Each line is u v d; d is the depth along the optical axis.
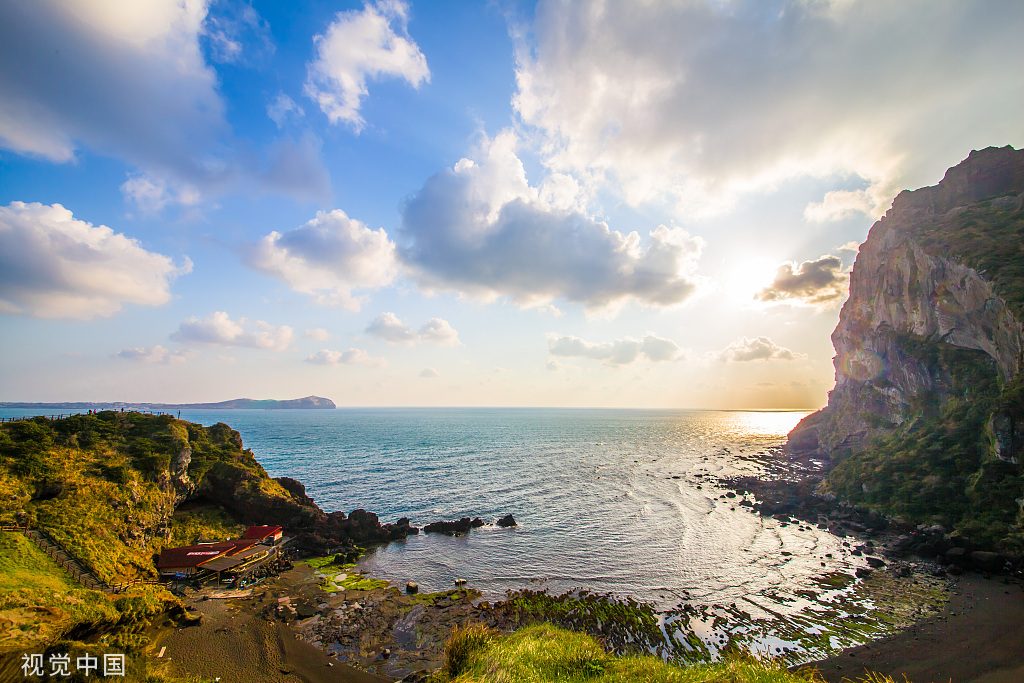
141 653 29.25
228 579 47.62
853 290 128.62
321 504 86.12
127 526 46.41
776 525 70.12
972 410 73.38
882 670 32.06
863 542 60.84
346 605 43.91
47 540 38.88
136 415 69.56
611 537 65.44
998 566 48.44
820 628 38.34
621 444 194.38
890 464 75.56
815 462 113.44
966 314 81.19
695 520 73.75
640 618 40.62
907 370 92.69
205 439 78.62
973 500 59.75
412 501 88.06
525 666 14.84
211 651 34.72
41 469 46.34
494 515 78.19
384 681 32.28
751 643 36.25
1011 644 34.41
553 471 121.31
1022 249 76.50
